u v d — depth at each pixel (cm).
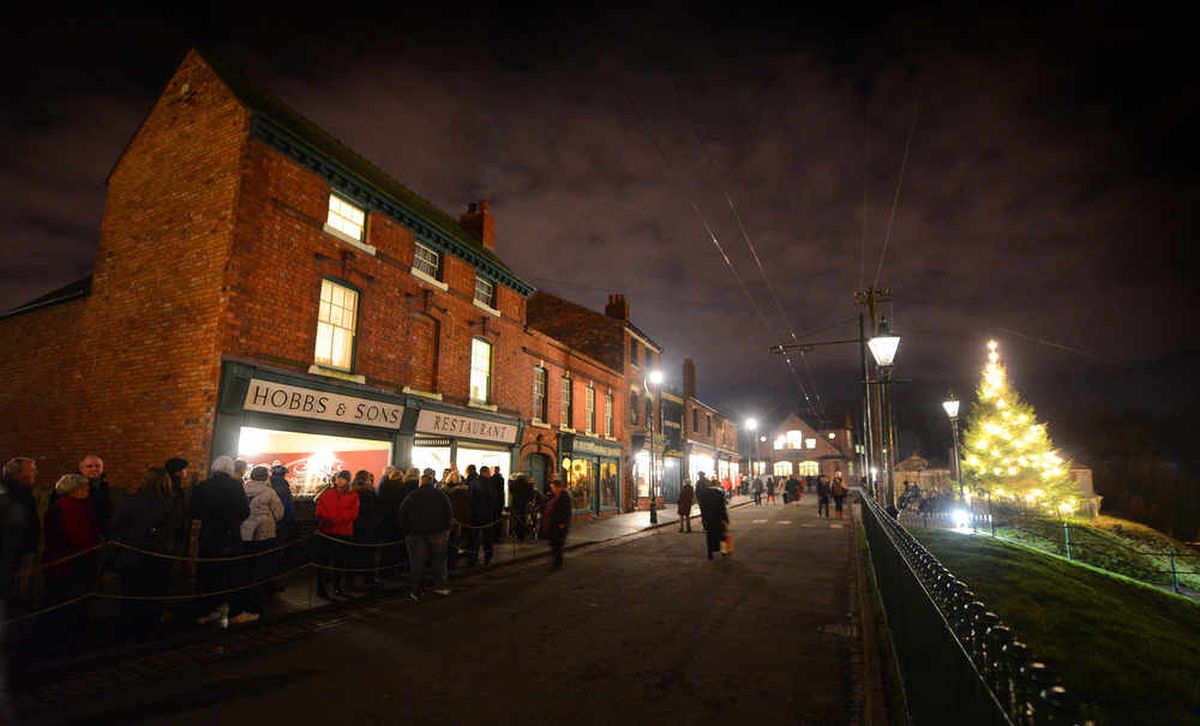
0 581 480
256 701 515
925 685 348
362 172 1538
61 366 1256
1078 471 3453
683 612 842
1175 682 666
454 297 1619
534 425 2000
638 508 2912
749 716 493
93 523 641
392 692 540
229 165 1090
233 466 764
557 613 833
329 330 1243
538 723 479
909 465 6194
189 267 1088
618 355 2828
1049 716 149
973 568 1157
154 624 659
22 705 496
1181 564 2219
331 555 920
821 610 862
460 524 1137
